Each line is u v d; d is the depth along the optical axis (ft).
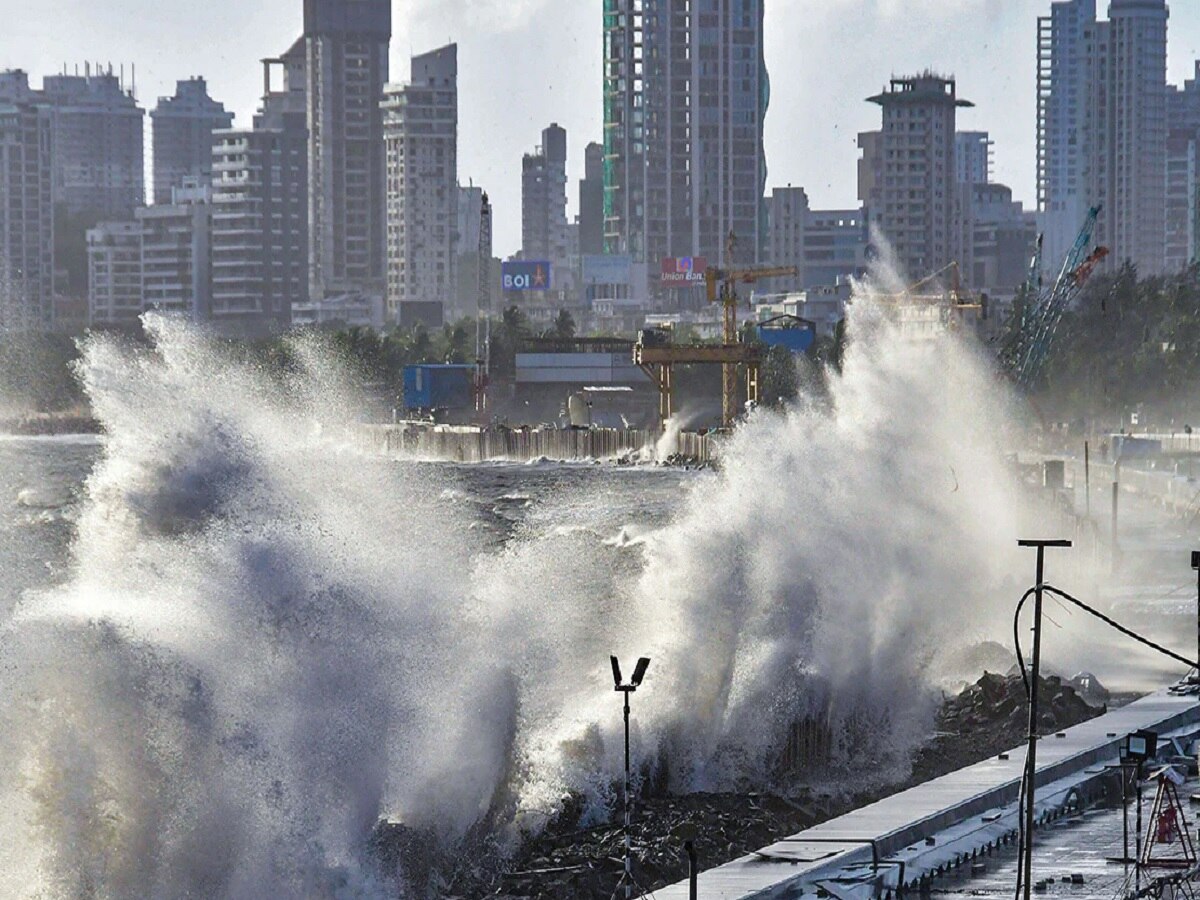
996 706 608.19
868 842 419.74
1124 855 417.90
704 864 433.89
